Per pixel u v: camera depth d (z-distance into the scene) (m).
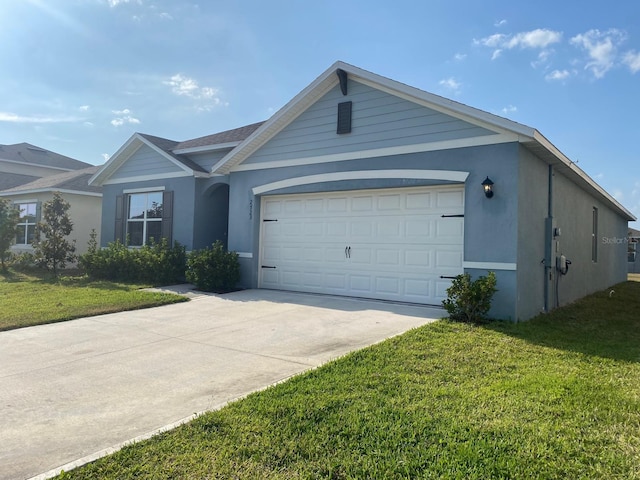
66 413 3.86
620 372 5.00
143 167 14.81
